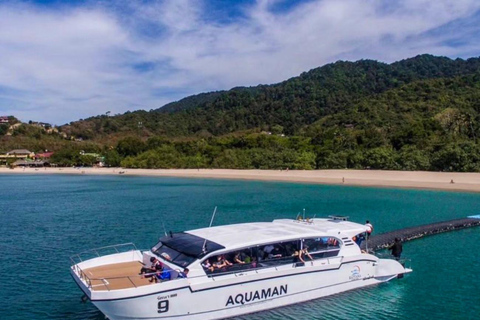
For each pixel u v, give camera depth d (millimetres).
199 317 14188
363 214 41500
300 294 16141
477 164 82188
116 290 13086
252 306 15133
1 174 141500
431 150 93438
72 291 19281
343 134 122062
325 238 17094
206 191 69000
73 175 132625
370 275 18297
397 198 54812
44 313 16844
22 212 44750
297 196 58750
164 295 13531
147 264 16359
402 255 25344
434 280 20312
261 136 141125
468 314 16312
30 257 25203
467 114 113938
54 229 34125
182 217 40125
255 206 48062
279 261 15836
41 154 189375
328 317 15773
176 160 135375
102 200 56625
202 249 14828
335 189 67812
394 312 16391
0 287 19812
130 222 37375
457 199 53000
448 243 28703
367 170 94000
